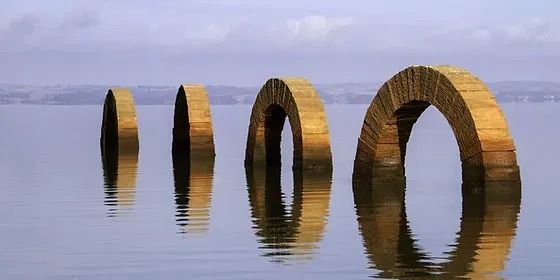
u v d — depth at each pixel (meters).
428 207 21.06
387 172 25.98
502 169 21.69
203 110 38.31
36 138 57.31
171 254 15.88
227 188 25.95
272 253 15.84
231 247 16.44
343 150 43.47
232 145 48.97
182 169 32.50
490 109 21.97
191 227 18.72
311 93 30.55
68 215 20.61
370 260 15.10
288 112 30.92
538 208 20.38
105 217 20.25
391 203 21.95
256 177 29.14
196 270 14.62
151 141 53.88
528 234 17.19
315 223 19.06
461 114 22.11
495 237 16.92
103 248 16.52
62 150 44.22
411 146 46.41
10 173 31.19
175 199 23.44
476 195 21.86
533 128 66.06
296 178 28.31
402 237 17.19
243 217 20.08
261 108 33.19
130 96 42.59
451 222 18.75
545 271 14.05
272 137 33.81
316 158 29.91
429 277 13.77
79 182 27.91
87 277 14.28
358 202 22.25
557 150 40.62
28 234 18.08
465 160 22.14
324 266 14.73
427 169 31.95
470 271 14.11
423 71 23.33
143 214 20.70
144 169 32.59
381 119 25.28
